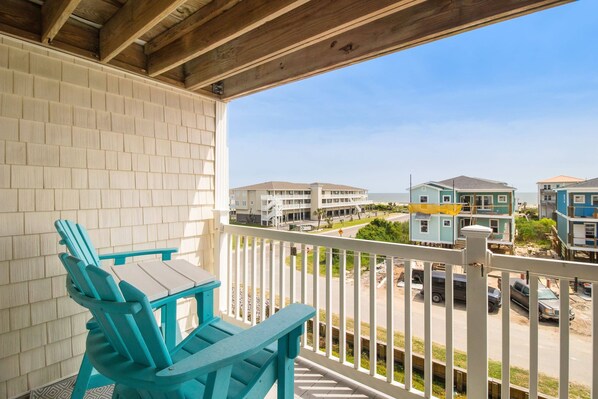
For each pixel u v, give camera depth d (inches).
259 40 83.3
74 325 85.2
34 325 78.6
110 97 93.2
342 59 81.6
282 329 42.9
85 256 62.3
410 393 67.2
